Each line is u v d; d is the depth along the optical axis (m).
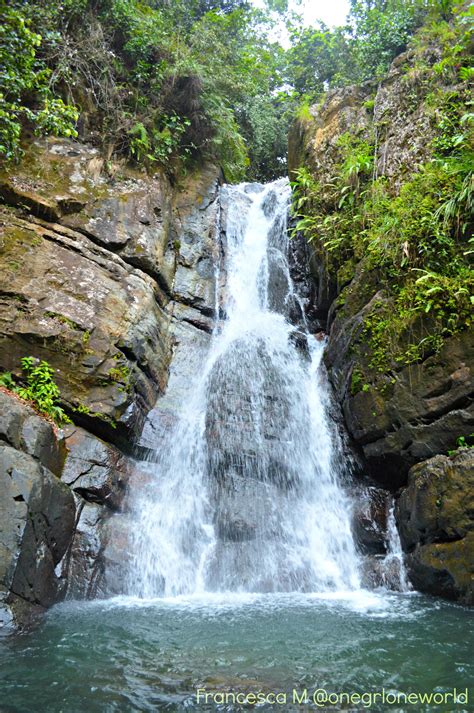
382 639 4.76
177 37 12.13
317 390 9.39
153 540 7.05
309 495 8.18
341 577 7.05
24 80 8.18
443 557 6.14
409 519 6.83
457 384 6.55
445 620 5.35
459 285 6.71
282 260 11.88
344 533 7.59
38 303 7.71
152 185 10.65
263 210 13.20
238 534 7.32
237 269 12.16
